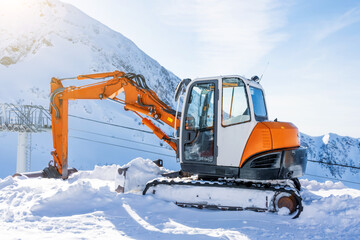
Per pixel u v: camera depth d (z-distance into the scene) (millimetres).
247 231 4695
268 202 5629
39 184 8258
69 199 6121
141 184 7203
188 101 6422
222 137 6043
